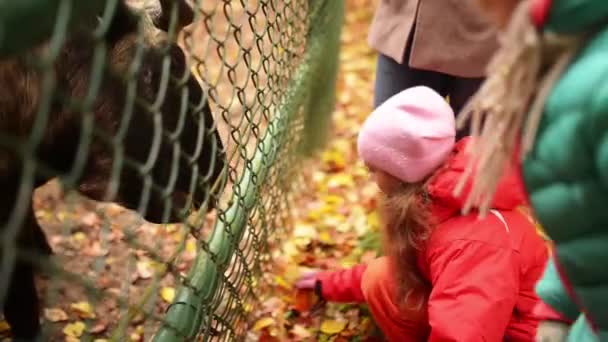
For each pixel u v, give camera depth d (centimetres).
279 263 272
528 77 109
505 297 181
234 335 204
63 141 180
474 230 186
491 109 118
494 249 184
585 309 120
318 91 318
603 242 111
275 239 261
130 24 170
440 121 185
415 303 204
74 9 93
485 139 119
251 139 298
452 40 254
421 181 189
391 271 204
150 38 170
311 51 284
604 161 101
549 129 110
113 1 99
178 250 138
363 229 296
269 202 243
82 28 97
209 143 191
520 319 195
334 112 380
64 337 237
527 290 194
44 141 177
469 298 180
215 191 193
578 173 107
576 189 109
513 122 115
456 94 277
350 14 552
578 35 105
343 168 355
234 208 189
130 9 168
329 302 252
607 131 100
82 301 253
